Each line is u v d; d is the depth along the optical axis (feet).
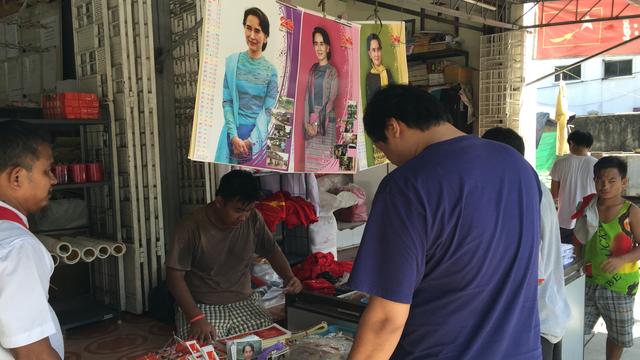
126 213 12.93
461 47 22.47
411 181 3.80
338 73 8.64
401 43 9.86
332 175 20.86
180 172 14.69
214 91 6.64
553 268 6.88
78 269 13.91
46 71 16.48
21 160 4.01
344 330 6.90
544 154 44.45
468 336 3.87
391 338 3.79
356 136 9.03
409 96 4.14
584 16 19.54
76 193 14.25
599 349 11.52
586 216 9.78
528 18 21.17
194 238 7.72
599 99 61.21
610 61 60.23
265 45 7.33
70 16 15.71
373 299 3.82
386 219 3.82
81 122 11.89
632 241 9.34
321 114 8.37
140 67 12.77
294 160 7.93
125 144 12.69
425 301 3.92
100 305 13.10
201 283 8.03
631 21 19.70
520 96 21.08
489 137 6.97
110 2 12.54
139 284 12.91
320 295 7.47
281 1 7.57
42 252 4.01
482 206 3.80
